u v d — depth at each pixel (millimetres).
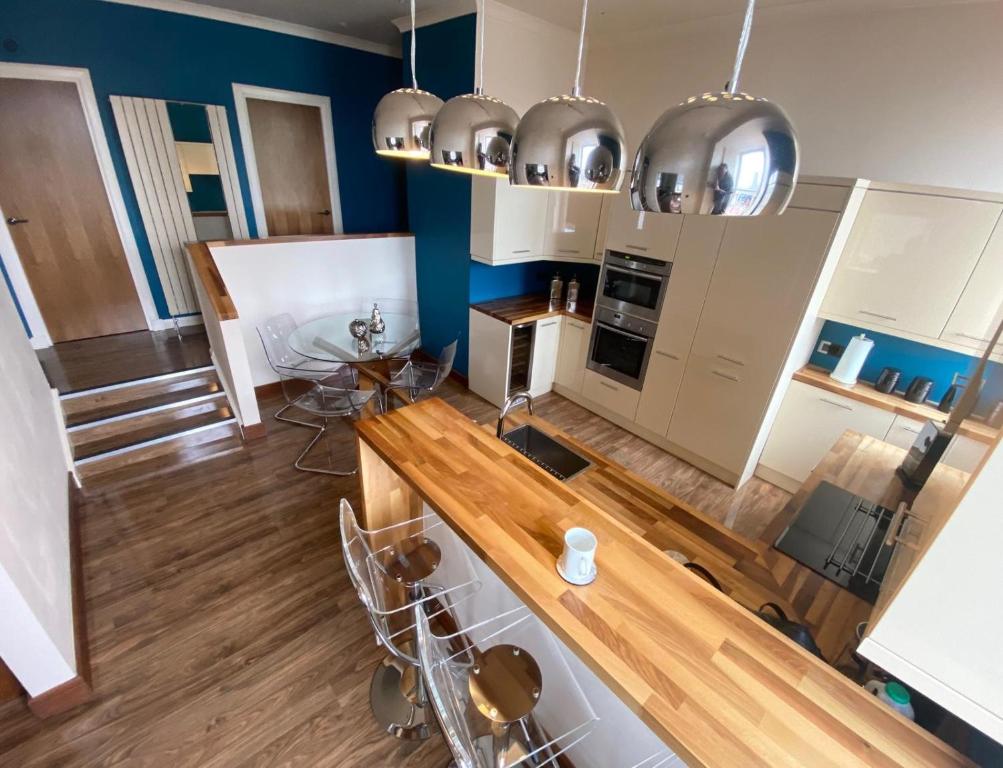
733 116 719
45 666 1639
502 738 1386
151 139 3832
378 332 3482
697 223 2910
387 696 1820
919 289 2398
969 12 2199
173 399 3342
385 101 1595
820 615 1437
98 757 1604
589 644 1044
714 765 841
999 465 616
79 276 3914
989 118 2252
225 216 4422
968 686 718
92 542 2475
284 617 2121
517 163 1055
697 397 3217
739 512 2967
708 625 1106
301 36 4273
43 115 3453
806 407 2918
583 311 4035
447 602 2133
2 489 1604
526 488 1557
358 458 1957
